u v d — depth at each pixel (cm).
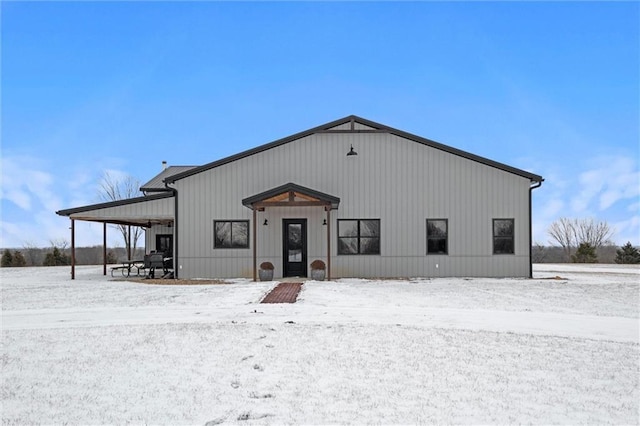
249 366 703
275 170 1984
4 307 1210
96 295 1438
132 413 548
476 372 682
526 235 1980
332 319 1016
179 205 1972
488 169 1984
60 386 628
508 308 1191
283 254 1964
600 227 5428
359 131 1991
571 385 635
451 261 1970
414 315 1076
